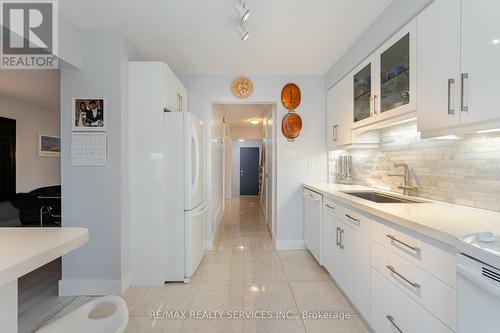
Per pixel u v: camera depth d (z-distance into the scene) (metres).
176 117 2.39
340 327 1.73
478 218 1.22
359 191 2.41
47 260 0.85
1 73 3.03
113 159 2.20
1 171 4.15
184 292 2.22
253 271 2.63
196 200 2.55
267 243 3.56
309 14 1.97
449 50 1.27
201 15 1.99
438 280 1.04
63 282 2.19
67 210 2.20
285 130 3.24
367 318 1.63
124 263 2.26
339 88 2.79
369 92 2.15
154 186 2.37
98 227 2.20
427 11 1.43
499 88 1.03
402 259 1.28
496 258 0.73
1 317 0.88
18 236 1.00
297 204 3.30
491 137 1.39
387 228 1.41
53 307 2.01
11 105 4.34
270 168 4.14
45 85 3.57
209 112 3.26
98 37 2.19
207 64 2.96
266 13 1.96
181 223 2.40
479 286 0.79
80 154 2.19
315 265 2.78
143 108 2.36
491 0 1.05
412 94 1.57
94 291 2.18
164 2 1.82
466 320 0.84
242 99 3.25
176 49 2.58
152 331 1.71
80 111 2.19
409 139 2.09
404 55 1.67
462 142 1.57
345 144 2.64
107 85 2.20
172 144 2.39
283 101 3.25
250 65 2.99
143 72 2.35
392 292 1.36
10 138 4.30
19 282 2.43
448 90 1.27
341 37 2.34
